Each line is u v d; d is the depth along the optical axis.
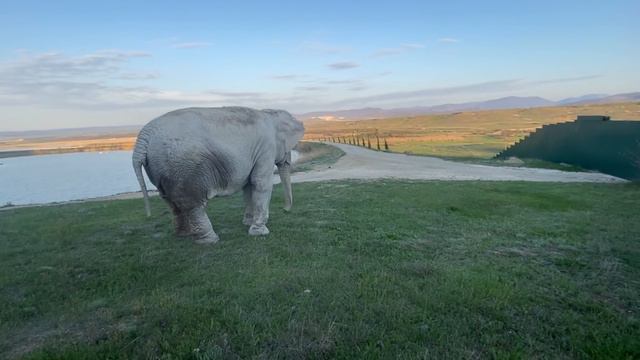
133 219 11.43
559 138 30.66
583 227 10.74
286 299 5.62
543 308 5.60
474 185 17.86
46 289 6.32
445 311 5.38
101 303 5.73
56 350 4.46
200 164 7.98
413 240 8.94
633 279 7.03
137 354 4.40
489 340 4.70
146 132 8.05
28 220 12.65
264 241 8.61
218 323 4.93
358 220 10.68
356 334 4.71
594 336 4.89
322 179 22.12
